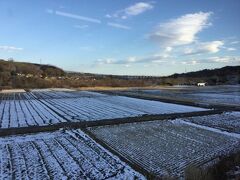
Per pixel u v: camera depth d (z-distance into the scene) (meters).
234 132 25.80
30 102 49.91
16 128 26.09
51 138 22.30
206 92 78.94
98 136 23.50
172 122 30.45
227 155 17.42
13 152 18.38
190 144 21.39
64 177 14.31
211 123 30.06
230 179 12.80
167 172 15.48
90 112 37.56
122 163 16.72
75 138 22.45
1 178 13.98
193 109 41.09
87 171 15.26
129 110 39.84
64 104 47.06
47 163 16.34
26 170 15.17
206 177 12.88
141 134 24.55
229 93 75.19
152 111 38.84
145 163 16.94
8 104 46.25
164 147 20.47
